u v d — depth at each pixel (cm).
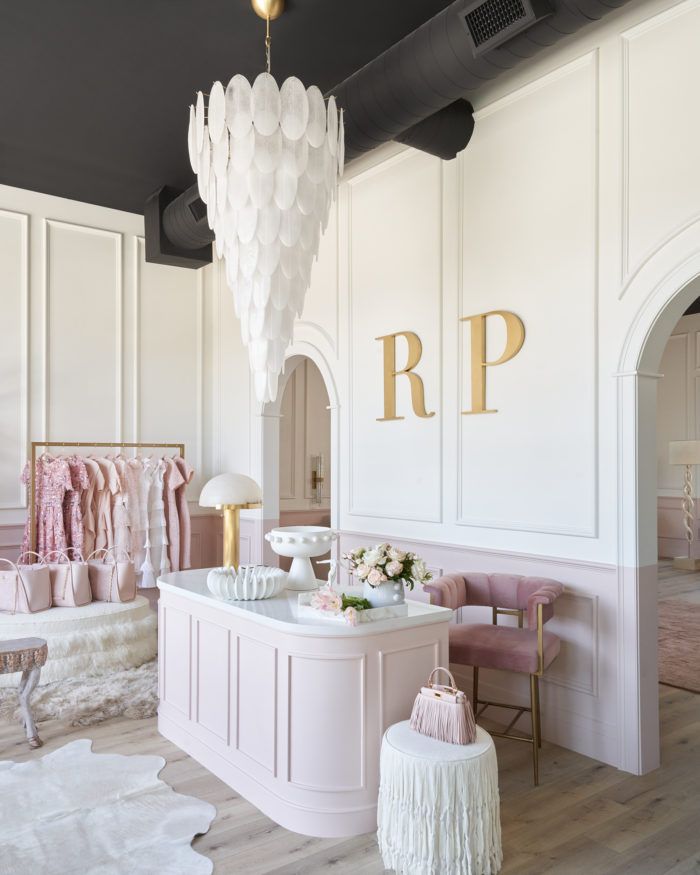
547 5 317
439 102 384
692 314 1085
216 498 392
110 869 271
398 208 532
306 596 330
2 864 273
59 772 356
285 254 329
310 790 303
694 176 350
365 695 305
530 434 429
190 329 761
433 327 498
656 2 368
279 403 701
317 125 322
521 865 283
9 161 588
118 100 486
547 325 421
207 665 368
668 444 1119
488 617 454
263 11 388
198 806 323
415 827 263
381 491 542
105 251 706
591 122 396
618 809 329
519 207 439
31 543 601
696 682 507
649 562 377
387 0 380
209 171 337
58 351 677
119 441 710
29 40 416
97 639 500
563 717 403
